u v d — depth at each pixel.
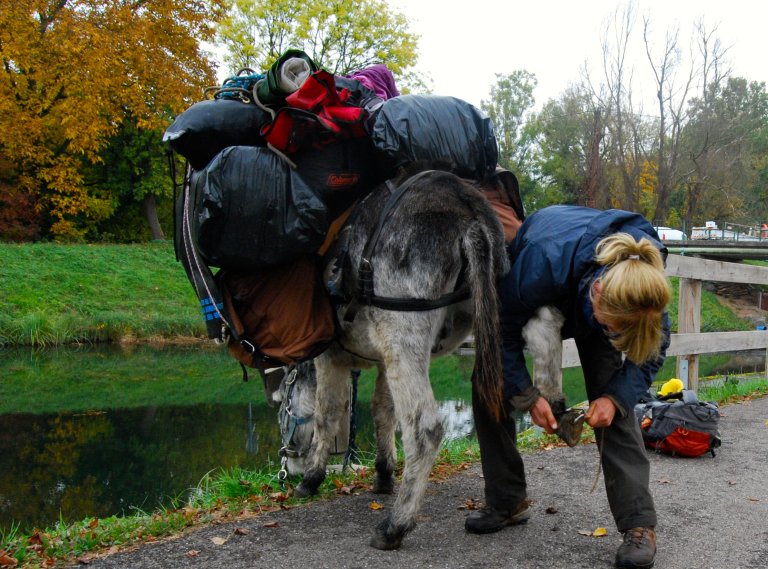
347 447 4.93
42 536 3.56
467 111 3.46
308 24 30.16
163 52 24.81
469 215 3.09
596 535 3.41
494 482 3.45
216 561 3.17
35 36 23.33
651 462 4.89
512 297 2.96
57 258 21.45
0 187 24.78
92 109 23.50
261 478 4.82
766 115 64.44
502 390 2.93
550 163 51.53
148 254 23.59
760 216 63.50
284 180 3.29
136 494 6.12
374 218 3.29
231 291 3.59
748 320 26.09
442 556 3.17
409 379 3.12
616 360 2.97
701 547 3.27
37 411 9.62
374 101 3.61
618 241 2.72
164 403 10.23
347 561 3.13
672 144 39.25
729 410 7.03
